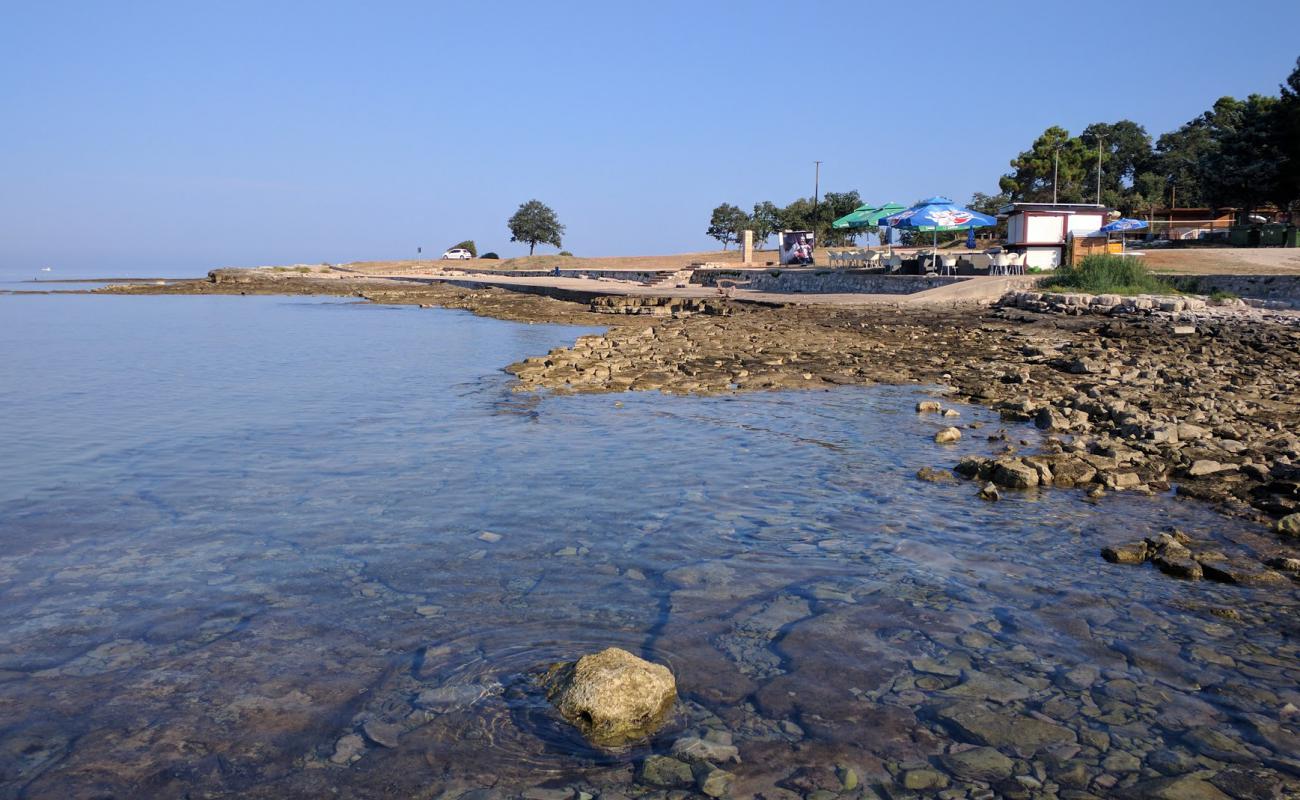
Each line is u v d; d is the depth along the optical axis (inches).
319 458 455.2
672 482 400.2
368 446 483.8
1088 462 414.3
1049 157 3127.5
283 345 1107.9
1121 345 866.1
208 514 354.6
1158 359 772.6
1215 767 174.4
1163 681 210.7
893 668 217.5
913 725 190.7
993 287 1333.7
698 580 277.1
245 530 333.1
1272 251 1455.5
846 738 185.0
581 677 197.6
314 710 198.4
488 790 168.2
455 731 189.5
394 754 180.7
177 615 251.6
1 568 292.4
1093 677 212.7
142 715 196.5
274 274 3769.7
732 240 3966.5
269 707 199.6
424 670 217.0
